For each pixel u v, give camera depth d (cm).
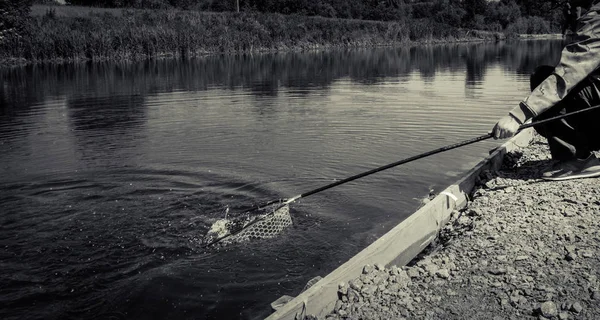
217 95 1645
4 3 3181
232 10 5884
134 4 5194
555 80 498
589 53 489
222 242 551
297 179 746
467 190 598
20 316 429
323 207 637
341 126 1101
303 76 2255
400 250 445
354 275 391
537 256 402
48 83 2064
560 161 577
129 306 440
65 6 4972
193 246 545
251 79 2147
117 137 1038
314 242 545
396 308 353
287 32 4709
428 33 5909
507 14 7175
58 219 622
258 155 877
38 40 3253
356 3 6575
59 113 1337
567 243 416
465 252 428
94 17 4088
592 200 496
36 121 1224
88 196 696
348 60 3266
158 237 570
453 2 7294
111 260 520
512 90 1631
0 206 663
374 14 6469
